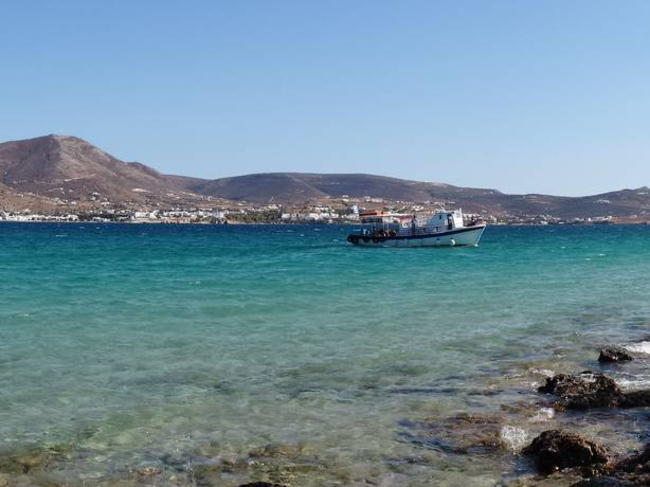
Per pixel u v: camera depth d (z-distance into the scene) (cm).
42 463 1259
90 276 4628
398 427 1455
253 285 4047
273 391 1733
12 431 1422
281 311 2977
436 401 1648
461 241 8969
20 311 2911
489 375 1906
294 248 9550
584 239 14188
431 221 9238
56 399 1638
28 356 2055
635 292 3931
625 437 1359
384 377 1877
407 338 2416
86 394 1684
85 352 2123
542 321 2856
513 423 1460
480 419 1492
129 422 1487
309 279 4472
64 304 3147
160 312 2919
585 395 1577
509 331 2605
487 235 17588
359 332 2509
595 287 4172
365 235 9594
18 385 1745
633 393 1585
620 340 2467
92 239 12756
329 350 2198
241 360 2050
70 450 1324
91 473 1216
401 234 9412
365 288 3925
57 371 1891
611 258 7188
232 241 12631
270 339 2358
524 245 10681
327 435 1409
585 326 2758
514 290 3941
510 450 1305
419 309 3102
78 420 1495
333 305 3183
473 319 2856
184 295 3516
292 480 1184
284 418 1520
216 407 1597
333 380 1841
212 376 1869
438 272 5169
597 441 1335
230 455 1300
